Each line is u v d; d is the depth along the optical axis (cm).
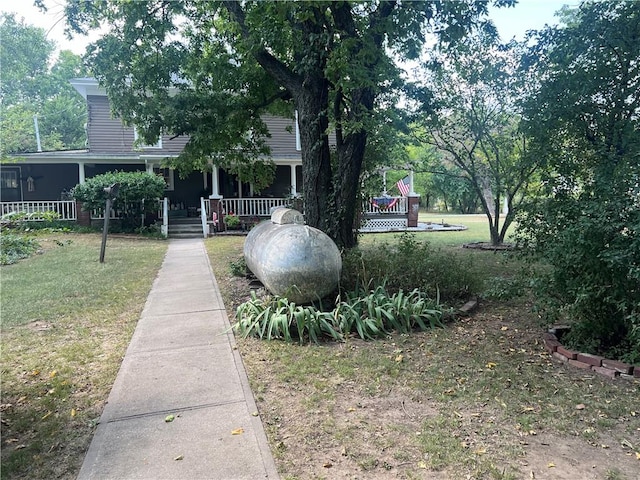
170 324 506
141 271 833
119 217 1558
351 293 549
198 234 1515
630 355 360
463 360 397
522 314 541
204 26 878
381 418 292
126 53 805
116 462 244
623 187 362
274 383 348
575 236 372
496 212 1181
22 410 309
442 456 248
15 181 1733
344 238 704
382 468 237
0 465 244
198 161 991
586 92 462
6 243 1031
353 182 702
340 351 419
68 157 1573
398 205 1848
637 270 332
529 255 458
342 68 572
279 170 1917
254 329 465
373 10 641
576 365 379
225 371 371
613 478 228
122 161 1677
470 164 1210
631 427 280
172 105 831
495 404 312
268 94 889
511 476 229
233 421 288
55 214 1498
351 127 609
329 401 317
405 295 564
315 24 636
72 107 3347
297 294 512
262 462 243
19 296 630
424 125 988
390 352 417
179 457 248
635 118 464
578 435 271
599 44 462
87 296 634
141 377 360
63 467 242
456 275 609
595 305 388
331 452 253
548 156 491
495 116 1075
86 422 290
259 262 559
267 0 603
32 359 402
